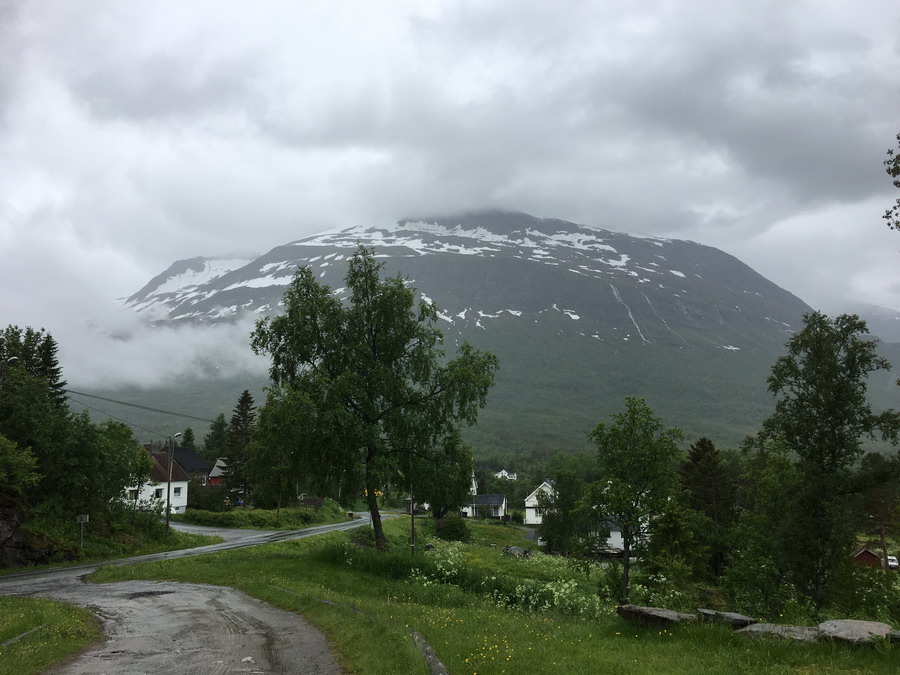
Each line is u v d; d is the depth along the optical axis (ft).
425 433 113.09
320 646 43.62
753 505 177.99
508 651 37.14
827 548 110.63
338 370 114.42
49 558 135.13
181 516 269.64
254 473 115.14
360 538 192.24
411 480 113.09
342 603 61.00
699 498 217.15
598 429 99.66
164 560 120.67
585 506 96.48
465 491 115.65
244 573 93.56
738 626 40.50
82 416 165.89
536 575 135.44
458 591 82.33
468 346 122.21
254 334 118.93
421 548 180.45
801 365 127.44
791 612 80.64
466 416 117.29
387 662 35.73
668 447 95.50
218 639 47.44
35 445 153.17
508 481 576.20
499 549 242.99
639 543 97.30
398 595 78.84
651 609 45.96
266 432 108.37
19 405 152.15
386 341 116.06
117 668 38.06
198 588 83.20
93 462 161.17
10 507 132.05
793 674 29.60
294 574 90.58
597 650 37.58
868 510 183.42
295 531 235.81
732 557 134.21
